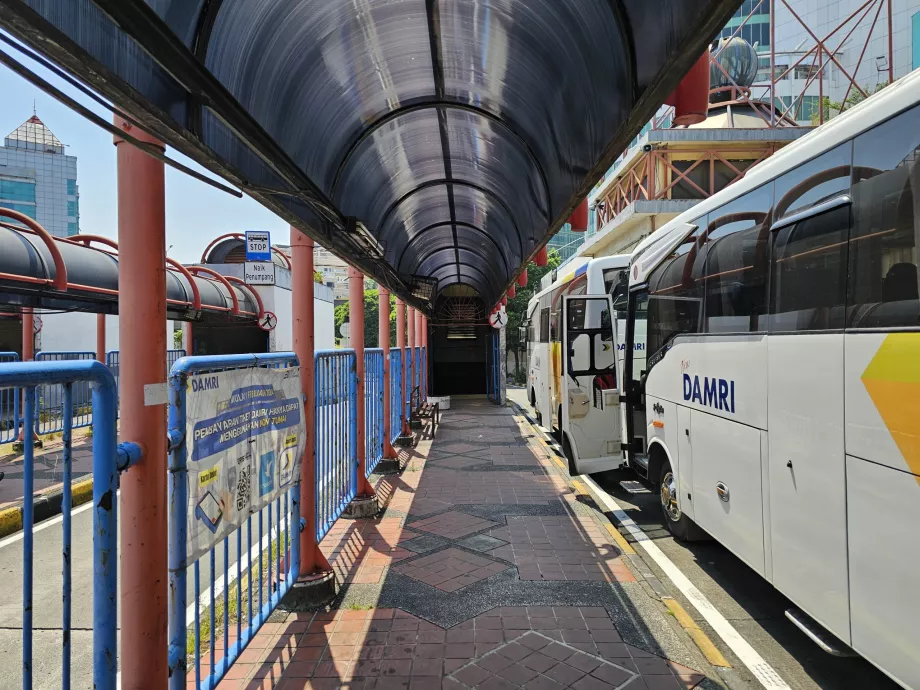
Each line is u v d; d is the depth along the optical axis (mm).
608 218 22406
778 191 4086
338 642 3912
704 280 5289
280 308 23562
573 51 3150
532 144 4773
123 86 1779
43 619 4773
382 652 3785
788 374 3859
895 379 2895
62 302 9242
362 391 6980
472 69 3992
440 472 9172
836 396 3359
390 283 8766
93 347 21469
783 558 3926
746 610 4707
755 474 4309
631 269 7871
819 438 3510
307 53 3205
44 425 11875
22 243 7941
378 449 8922
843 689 3598
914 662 2783
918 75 2906
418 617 4262
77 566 5898
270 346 22875
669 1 2051
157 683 2492
